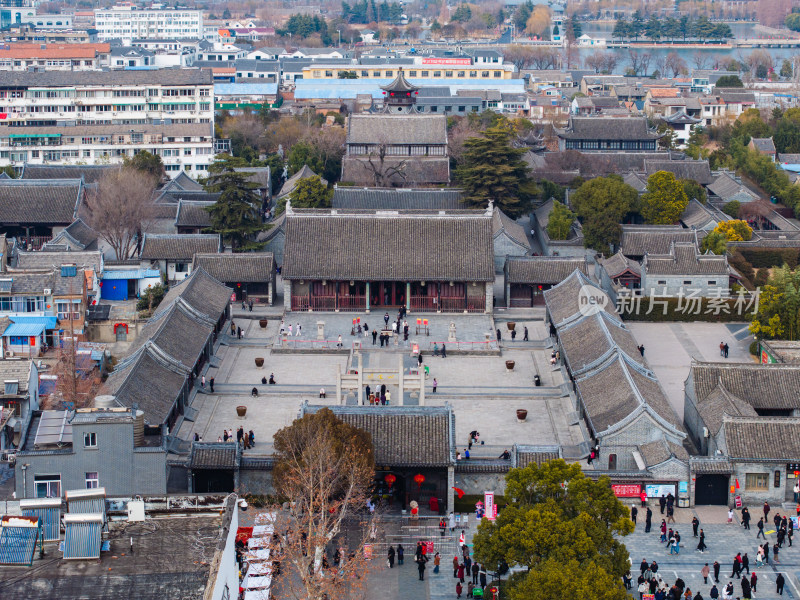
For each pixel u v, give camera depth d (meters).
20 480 105.94
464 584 101.12
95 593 70.44
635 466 120.81
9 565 73.38
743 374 134.62
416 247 180.12
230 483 117.12
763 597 99.44
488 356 163.00
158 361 135.50
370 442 111.56
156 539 77.25
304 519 99.31
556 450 118.25
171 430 132.00
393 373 134.62
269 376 154.88
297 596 94.12
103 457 106.38
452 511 114.06
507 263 183.25
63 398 133.12
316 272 177.25
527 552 89.75
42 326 156.62
